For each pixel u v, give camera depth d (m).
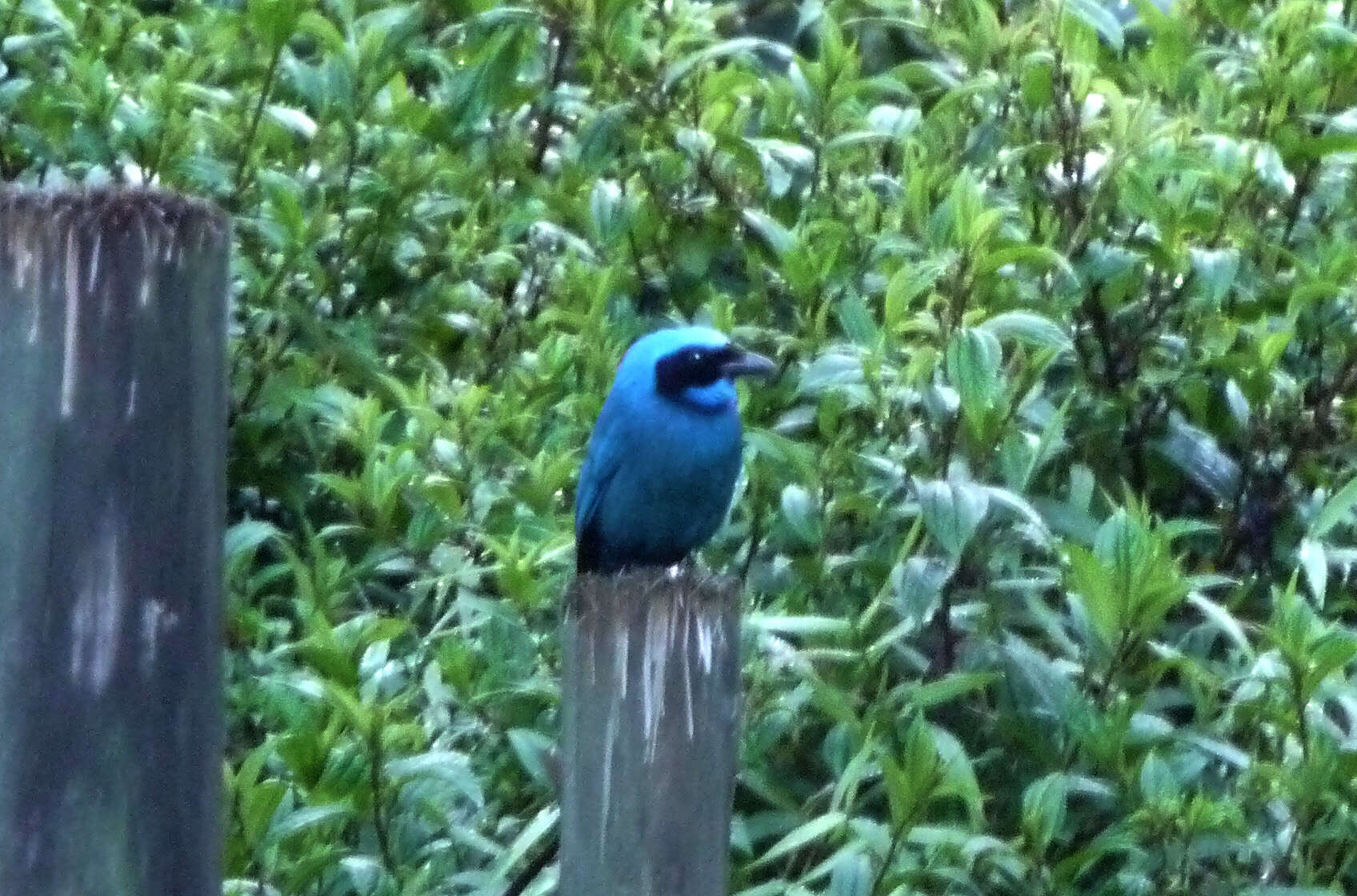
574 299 11.70
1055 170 11.18
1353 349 10.70
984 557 9.73
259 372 11.20
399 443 10.44
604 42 11.78
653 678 5.46
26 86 11.28
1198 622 10.84
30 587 4.79
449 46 13.37
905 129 11.81
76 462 4.75
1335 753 8.32
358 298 12.12
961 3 13.13
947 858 8.08
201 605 4.92
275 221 11.11
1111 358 11.08
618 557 11.31
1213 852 8.36
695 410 10.57
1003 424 9.16
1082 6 11.65
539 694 8.68
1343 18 12.66
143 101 11.30
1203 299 10.61
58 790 4.84
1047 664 9.09
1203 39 12.98
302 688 8.03
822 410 10.09
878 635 9.62
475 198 12.50
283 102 12.85
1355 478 9.50
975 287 9.54
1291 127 11.35
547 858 7.70
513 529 9.93
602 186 11.41
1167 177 11.13
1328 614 10.67
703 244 11.85
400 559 9.91
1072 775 8.79
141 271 4.74
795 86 12.03
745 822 8.84
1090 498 10.22
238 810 7.44
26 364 4.73
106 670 4.82
